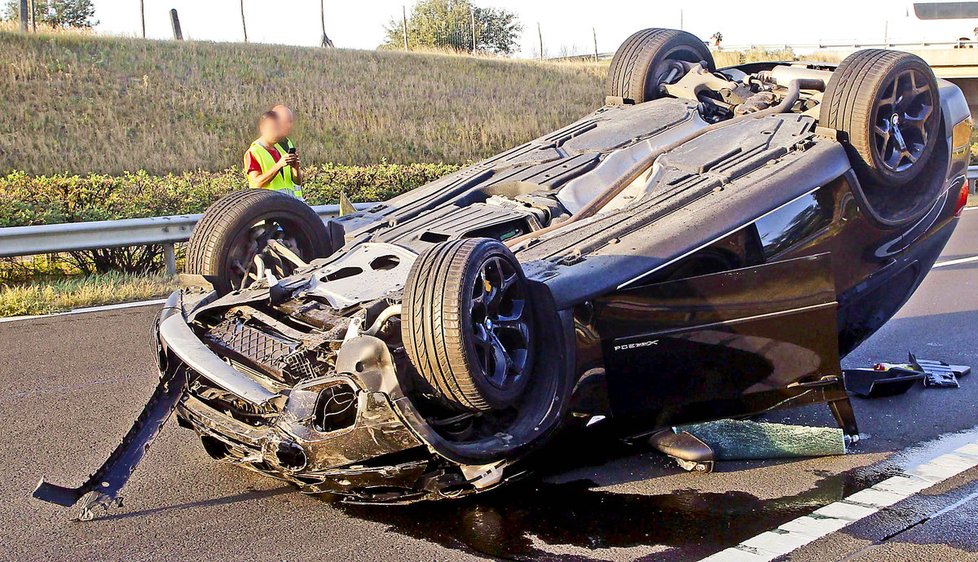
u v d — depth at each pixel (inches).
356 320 150.9
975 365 257.0
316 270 183.3
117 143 732.7
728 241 180.4
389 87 1018.7
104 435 201.3
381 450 140.0
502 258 149.3
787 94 234.8
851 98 203.9
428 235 194.9
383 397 135.7
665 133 233.3
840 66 210.2
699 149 215.6
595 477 175.3
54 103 778.8
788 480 173.5
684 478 174.7
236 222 190.7
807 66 254.5
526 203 206.5
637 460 183.9
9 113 741.3
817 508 159.0
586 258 168.2
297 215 200.8
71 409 218.8
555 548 144.2
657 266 169.8
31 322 310.5
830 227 199.0
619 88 264.2
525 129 950.4
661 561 138.6
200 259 189.6
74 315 321.4
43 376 246.5
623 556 140.6
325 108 907.4
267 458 145.1
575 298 158.7
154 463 184.9
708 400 174.2
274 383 152.6
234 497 167.5
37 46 877.2
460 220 200.4
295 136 815.1
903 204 218.7
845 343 212.4
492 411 151.3
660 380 169.0
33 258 423.5
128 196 485.7
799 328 178.9
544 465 168.6
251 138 793.6
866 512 156.6
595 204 205.2
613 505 161.5
